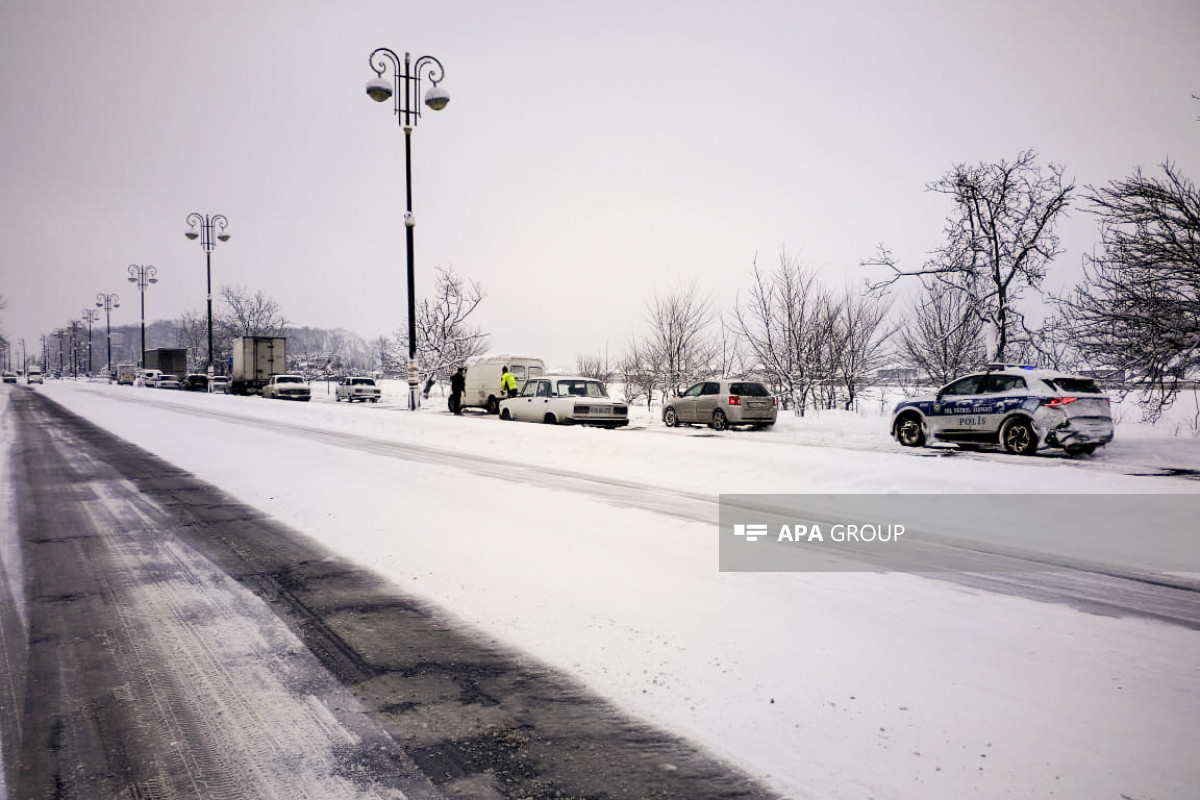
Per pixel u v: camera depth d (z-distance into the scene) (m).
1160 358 12.85
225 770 2.54
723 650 3.60
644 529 6.46
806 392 25.52
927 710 2.92
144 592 4.66
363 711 2.99
